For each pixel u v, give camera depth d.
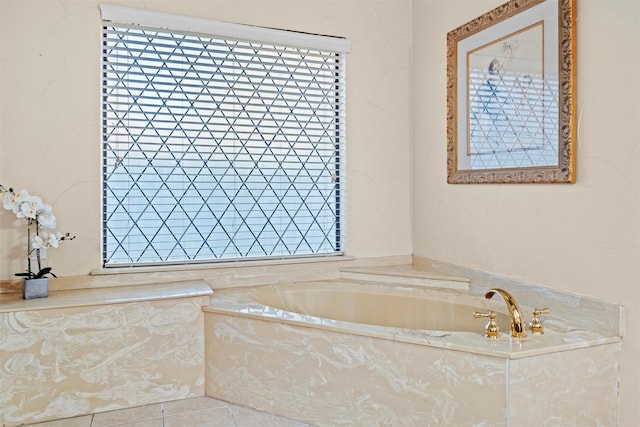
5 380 1.99
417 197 3.07
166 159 2.61
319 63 2.92
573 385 1.69
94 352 2.10
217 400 2.25
